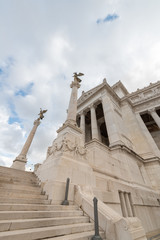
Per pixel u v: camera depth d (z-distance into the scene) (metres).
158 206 12.82
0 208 3.76
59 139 9.82
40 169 8.41
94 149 11.70
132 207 8.92
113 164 11.98
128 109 25.92
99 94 26.69
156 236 8.07
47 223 3.73
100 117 32.19
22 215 3.70
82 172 7.49
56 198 5.46
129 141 19.97
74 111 12.80
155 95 27.42
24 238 2.85
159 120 23.84
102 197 6.85
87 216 4.99
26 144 20.48
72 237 3.35
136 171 14.45
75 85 16.19
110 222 4.15
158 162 17.17
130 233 3.74
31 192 5.64
